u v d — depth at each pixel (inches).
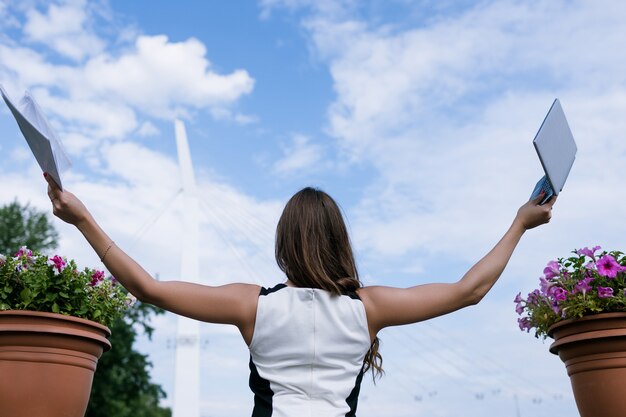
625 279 109.8
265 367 71.1
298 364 70.6
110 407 1095.6
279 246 75.8
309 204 75.7
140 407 1432.1
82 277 114.2
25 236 1194.6
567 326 108.8
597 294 108.9
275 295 71.9
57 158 67.2
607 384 104.0
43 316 101.2
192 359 1245.7
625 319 104.5
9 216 1193.4
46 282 108.5
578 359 107.4
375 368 78.3
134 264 69.2
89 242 69.2
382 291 73.3
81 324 105.0
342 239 75.6
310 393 69.6
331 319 71.3
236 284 73.4
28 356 99.6
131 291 69.5
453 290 73.1
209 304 70.4
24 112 68.7
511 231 79.4
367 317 72.3
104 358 1069.1
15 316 100.5
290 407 68.5
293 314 71.0
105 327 109.0
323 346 70.7
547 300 113.3
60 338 101.5
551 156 77.8
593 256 113.3
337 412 69.2
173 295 69.4
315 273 72.3
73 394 102.8
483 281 74.4
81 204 68.9
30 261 113.2
